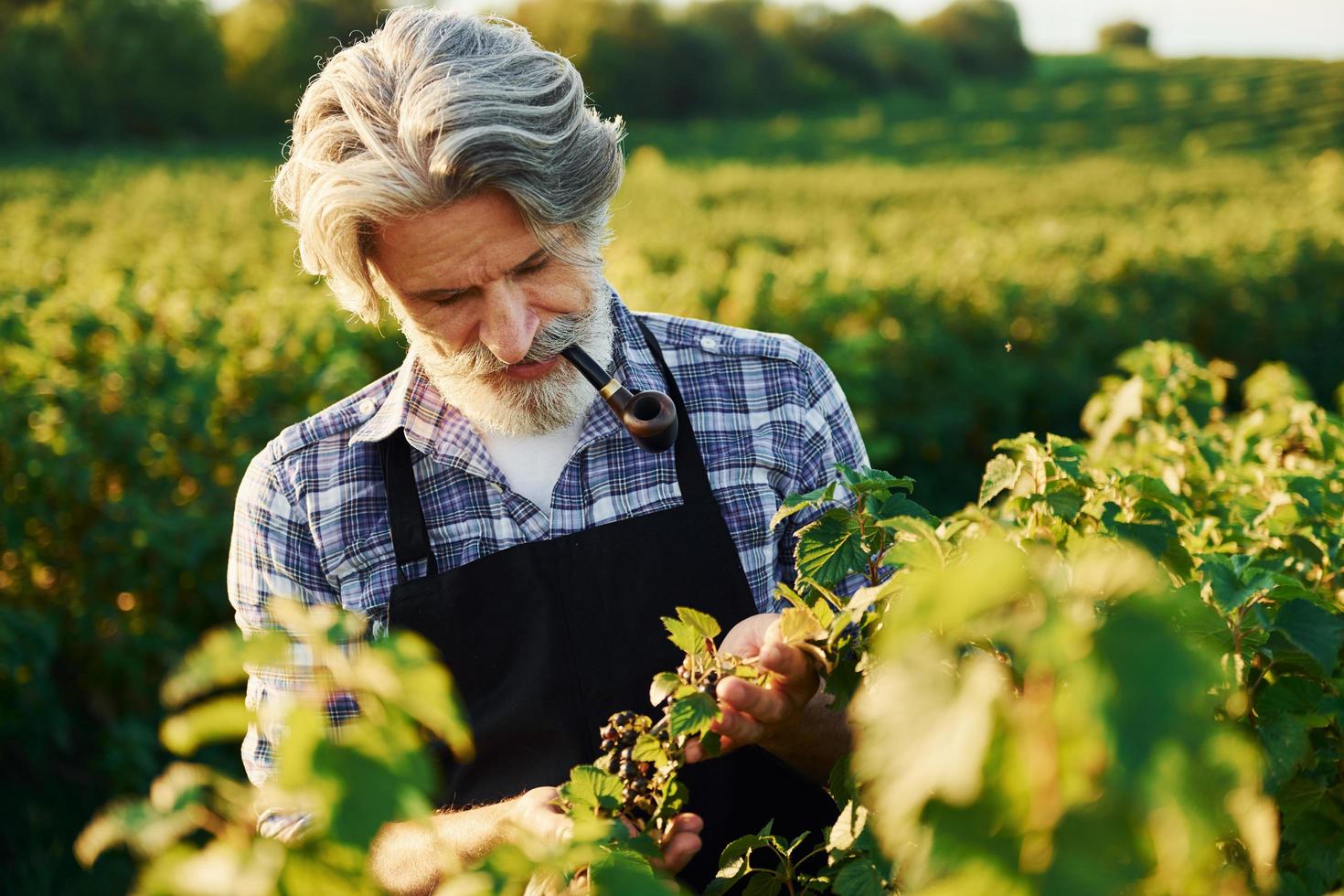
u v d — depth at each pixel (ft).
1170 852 1.57
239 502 4.97
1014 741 1.66
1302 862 3.43
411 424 4.72
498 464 4.81
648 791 3.36
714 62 201.36
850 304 22.66
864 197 75.46
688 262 32.86
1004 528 3.61
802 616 3.32
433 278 4.09
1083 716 1.54
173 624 13.62
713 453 4.87
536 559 4.53
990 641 2.25
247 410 15.19
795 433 4.99
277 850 1.72
